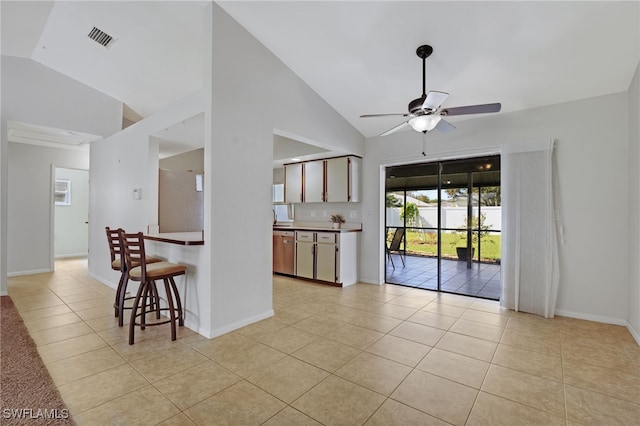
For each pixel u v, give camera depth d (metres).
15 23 3.22
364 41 2.92
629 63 2.68
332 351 2.50
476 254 4.13
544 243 3.34
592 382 2.06
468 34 2.64
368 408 1.78
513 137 3.61
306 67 3.44
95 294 4.12
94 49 3.63
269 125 3.24
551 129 3.39
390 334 2.85
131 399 1.84
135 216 3.89
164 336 2.77
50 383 2.00
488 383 2.05
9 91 3.87
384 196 4.88
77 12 3.05
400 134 4.54
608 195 3.09
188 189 4.16
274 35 3.03
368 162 4.88
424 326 3.05
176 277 3.18
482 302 3.85
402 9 2.49
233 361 2.32
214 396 1.88
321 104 3.94
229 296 2.88
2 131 3.85
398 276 4.82
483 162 4.05
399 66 3.17
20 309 3.49
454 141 4.03
